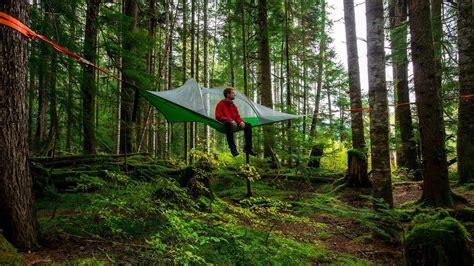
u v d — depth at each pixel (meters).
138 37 8.98
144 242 4.02
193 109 5.32
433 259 3.26
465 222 5.30
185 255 3.21
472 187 7.17
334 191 8.66
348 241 5.29
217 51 19.19
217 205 5.36
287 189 9.44
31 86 6.66
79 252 3.59
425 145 6.11
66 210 5.51
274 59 17.48
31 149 9.38
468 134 7.57
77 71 6.77
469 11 7.32
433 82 6.09
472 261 3.41
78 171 7.71
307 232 5.64
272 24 13.10
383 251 4.75
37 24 5.99
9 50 3.44
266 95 12.37
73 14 6.81
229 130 5.51
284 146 8.55
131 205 4.52
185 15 14.65
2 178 3.40
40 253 3.47
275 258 3.97
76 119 6.98
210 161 6.99
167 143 16.34
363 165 8.65
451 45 9.12
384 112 5.67
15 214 3.45
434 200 5.93
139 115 13.84
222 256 3.82
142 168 8.83
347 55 9.62
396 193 8.79
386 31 11.77
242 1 12.74
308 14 14.94
